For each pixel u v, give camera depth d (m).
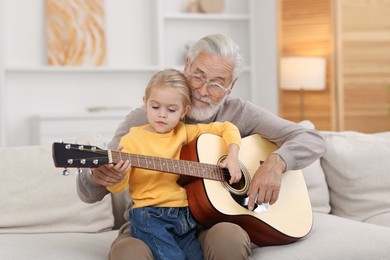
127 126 2.45
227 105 2.58
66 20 5.93
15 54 5.91
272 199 2.28
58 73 6.03
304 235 2.32
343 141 3.08
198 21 6.35
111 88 6.16
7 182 2.62
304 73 5.75
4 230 2.57
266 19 6.16
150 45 6.26
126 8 6.20
